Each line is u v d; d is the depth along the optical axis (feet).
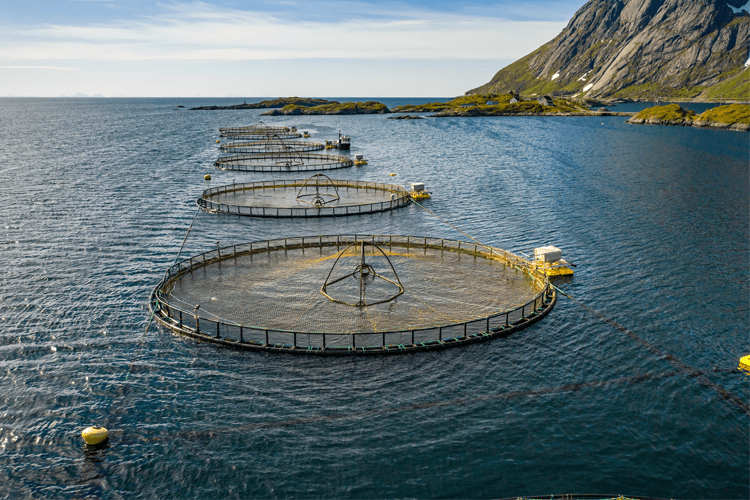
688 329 154.40
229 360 133.39
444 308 162.30
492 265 205.36
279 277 189.47
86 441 101.45
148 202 325.01
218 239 247.29
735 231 259.80
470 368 130.82
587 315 163.53
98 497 90.27
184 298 169.58
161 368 130.00
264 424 109.19
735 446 104.01
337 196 333.62
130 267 207.00
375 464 98.02
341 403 116.26
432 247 229.04
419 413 113.09
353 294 172.86
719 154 560.61
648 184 391.04
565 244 239.91
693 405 117.29
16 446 102.37
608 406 116.37
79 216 287.48
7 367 130.31
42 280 191.21
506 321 149.18
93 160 507.30
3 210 297.94
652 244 239.09
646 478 95.35
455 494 91.15
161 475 95.20
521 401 117.70
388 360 133.28
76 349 139.64
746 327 155.63
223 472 95.86
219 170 453.17
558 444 103.81
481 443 103.81
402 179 420.77
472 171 461.37
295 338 135.95
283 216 287.28
